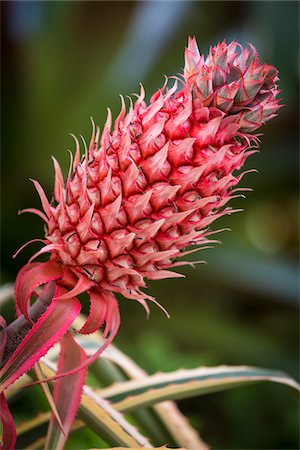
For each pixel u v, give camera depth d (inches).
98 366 31.1
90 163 23.6
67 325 22.7
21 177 55.8
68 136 53.7
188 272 59.2
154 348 52.2
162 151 22.7
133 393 28.9
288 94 64.5
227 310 65.4
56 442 23.8
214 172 22.8
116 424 26.1
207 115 22.7
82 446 37.1
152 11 54.7
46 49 53.1
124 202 23.0
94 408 26.0
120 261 23.1
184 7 56.1
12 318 49.0
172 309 60.3
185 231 23.1
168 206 22.8
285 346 62.0
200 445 30.0
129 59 53.6
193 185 22.7
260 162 61.8
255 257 60.5
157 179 22.9
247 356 57.0
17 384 28.4
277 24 64.3
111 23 51.8
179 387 28.8
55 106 53.3
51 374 26.4
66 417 24.0
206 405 55.6
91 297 23.3
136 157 23.0
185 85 23.1
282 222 99.2
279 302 58.7
